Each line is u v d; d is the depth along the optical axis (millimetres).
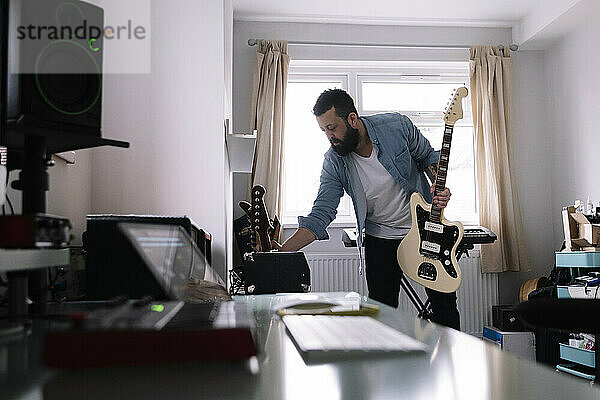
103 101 2498
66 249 1515
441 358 595
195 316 694
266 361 587
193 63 2541
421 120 5234
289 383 478
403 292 4777
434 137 5242
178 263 882
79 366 501
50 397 412
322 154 5137
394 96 5230
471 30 5148
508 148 4992
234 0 4613
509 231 4895
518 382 478
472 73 5059
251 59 4945
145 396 417
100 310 607
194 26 2553
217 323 601
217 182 2527
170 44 2541
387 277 4672
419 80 5238
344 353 621
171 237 875
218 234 2516
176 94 2531
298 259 2521
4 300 1000
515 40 5133
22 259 972
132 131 2506
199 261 1075
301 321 890
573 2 4258
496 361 578
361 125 4746
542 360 4051
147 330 518
